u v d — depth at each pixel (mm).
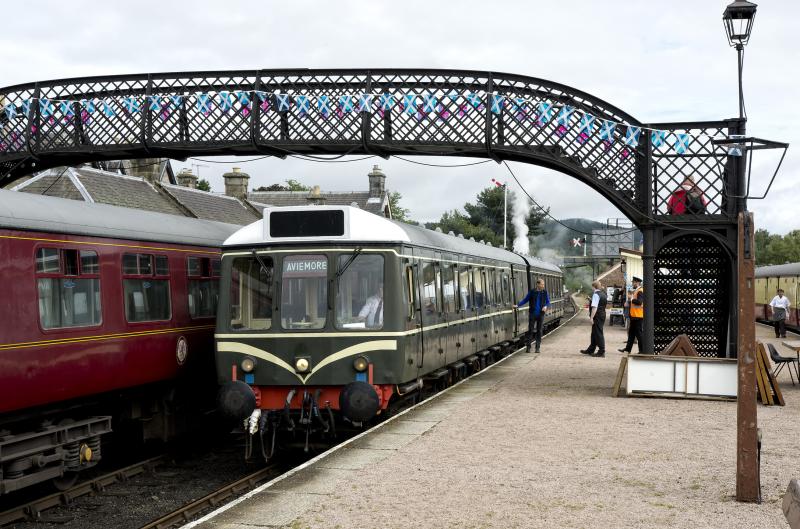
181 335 13789
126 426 14688
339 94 17406
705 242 16875
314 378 11820
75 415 12750
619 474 8992
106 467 13461
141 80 17797
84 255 11398
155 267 13133
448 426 12141
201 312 14531
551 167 17172
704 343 16953
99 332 11602
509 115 16875
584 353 24547
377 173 54469
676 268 16984
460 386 16984
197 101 17516
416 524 7156
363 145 17188
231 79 17625
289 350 11859
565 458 9836
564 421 12508
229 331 12055
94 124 18000
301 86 17531
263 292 12070
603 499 7965
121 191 31188
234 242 12281
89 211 11898
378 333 11906
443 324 15414
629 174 16422
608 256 53781
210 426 16438
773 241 136250
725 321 16797
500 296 22984
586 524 7133
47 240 10656
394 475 9039
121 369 12133
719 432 11555
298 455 13102
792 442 10836
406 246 12852
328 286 11930
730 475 8945
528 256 35125
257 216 42344
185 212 33844
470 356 19578
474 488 8414
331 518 7387
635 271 46438
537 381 17766
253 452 13750
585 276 121500
